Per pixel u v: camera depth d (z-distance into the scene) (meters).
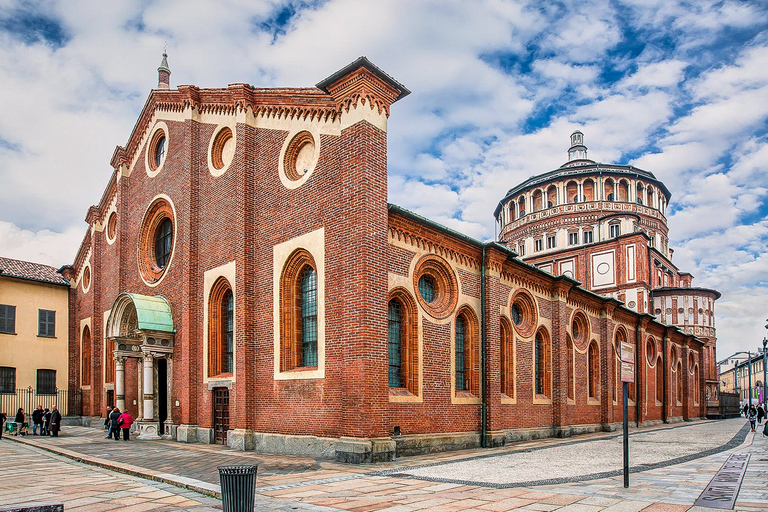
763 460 16.75
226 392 21.08
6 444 23.34
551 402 26.50
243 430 19.05
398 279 18.30
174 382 23.55
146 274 27.09
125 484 12.64
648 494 10.81
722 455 18.39
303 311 18.86
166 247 27.02
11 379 33.62
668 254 58.50
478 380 21.36
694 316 54.75
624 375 11.72
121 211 29.94
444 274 20.61
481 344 21.69
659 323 41.75
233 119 22.06
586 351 30.61
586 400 29.98
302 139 19.31
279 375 18.52
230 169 21.66
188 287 22.77
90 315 34.50
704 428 36.16
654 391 41.44
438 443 18.64
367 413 15.55
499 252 22.45
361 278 16.05
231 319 21.69
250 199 20.61
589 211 53.50
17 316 34.44
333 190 17.52
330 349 16.89
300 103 19.20
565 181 55.00
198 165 23.83
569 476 13.38
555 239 54.62
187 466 15.16
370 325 15.95
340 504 10.10
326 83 17.81
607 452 19.30
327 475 13.44
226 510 8.14
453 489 11.57
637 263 49.06
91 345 32.84
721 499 10.21
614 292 49.94
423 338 18.95
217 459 16.45
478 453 18.47
